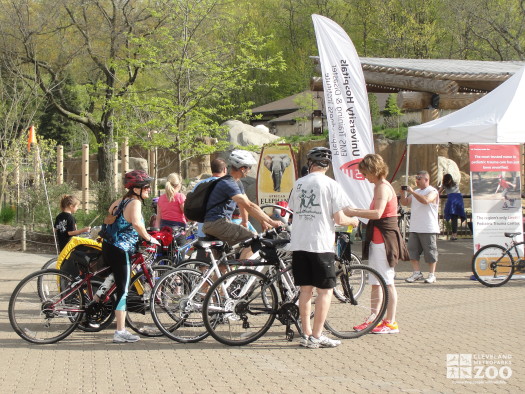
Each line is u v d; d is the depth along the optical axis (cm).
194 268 758
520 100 1218
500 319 846
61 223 922
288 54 5450
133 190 729
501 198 1166
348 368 632
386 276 763
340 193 689
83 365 645
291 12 5525
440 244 1648
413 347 709
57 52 2523
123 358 671
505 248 1107
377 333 766
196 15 1672
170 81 1814
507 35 3991
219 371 625
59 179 2091
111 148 2030
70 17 2469
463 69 1702
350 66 1157
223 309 714
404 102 1688
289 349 706
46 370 628
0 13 2378
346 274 757
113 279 745
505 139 1165
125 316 750
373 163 738
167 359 668
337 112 1155
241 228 767
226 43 1708
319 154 701
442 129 1219
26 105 2408
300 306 707
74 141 4691
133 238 730
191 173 2741
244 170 796
